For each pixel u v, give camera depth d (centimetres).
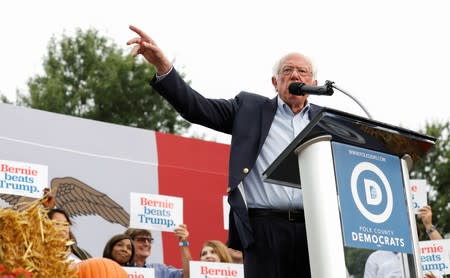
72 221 674
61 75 1870
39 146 667
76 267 290
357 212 333
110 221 698
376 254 333
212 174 784
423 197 841
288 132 423
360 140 343
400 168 359
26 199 629
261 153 416
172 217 698
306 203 330
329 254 322
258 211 404
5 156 645
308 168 331
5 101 1825
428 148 365
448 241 815
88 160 696
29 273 257
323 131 332
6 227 261
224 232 779
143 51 401
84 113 1836
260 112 426
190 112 414
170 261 718
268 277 397
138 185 725
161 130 1895
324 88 421
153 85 406
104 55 1917
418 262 348
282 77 434
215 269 699
